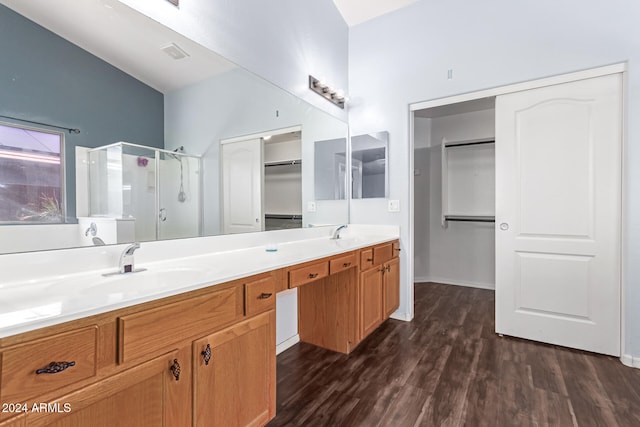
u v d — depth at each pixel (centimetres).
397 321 284
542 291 234
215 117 179
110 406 85
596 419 148
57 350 75
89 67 126
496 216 250
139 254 142
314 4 263
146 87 146
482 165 396
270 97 217
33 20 111
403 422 146
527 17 232
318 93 269
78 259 121
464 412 153
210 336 113
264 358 138
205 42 170
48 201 114
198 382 108
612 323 210
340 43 301
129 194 140
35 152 111
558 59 221
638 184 195
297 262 159
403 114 285
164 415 98
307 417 151
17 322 69
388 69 293
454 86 260
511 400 163
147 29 145
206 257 166
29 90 110
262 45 209
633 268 197
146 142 147
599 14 208
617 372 190
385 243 260
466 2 256
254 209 206
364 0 281
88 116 126
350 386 177
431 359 209
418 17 278
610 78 208
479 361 206
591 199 216
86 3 125
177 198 160
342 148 304
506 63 240
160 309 97
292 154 240
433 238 427
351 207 312
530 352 219
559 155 226
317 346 232
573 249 222
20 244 107
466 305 328
